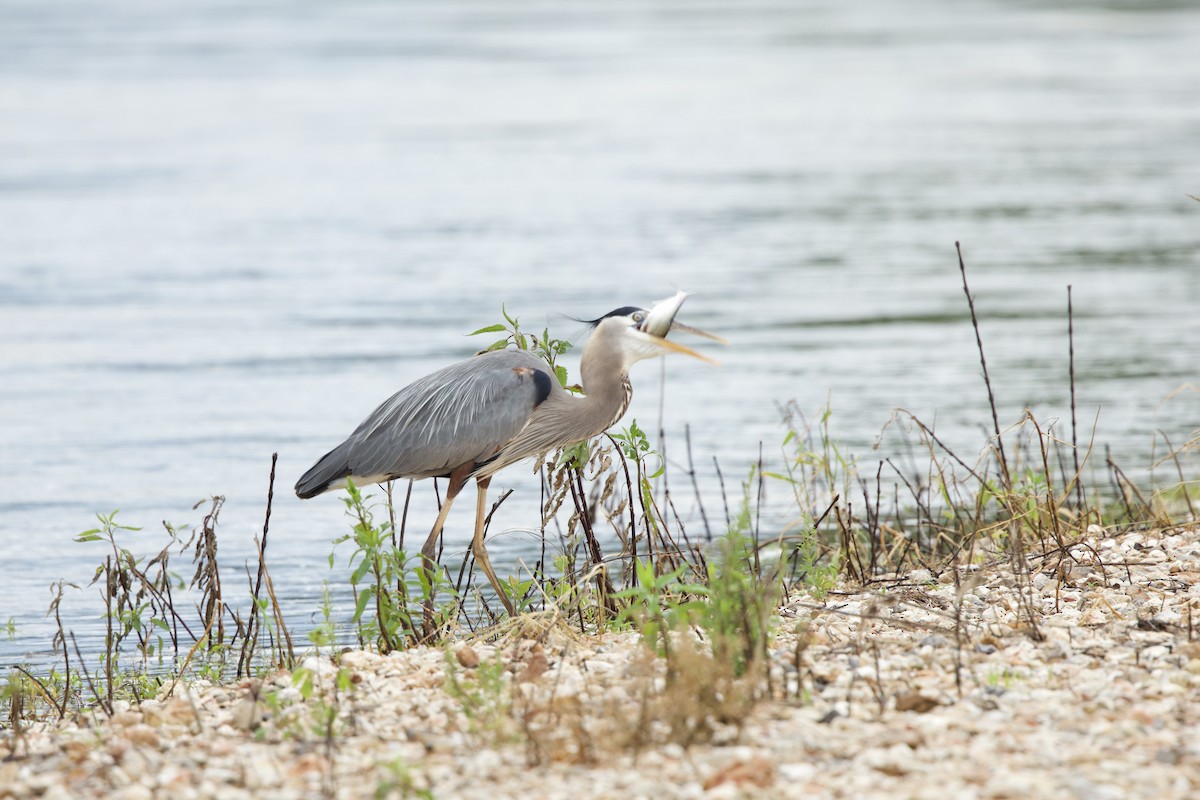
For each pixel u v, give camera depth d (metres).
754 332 22.45
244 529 14.02
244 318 23.52
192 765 6.78
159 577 10.69
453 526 14.06
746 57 64.25
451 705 7.51
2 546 13.55
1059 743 6.41
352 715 7.36
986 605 9.04
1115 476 14.83
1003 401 18.28
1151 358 20.33
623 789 6.10
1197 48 66.44
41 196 34.75
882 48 67.75
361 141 43.50
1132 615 8.55
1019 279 25.92
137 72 59.31
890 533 12.70
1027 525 10.95
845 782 6.03
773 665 7.68
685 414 18.03
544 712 7.11
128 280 26.41
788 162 39.78
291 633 11.06
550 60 63.50
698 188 35.97
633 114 48.38
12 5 96.50
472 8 95.62
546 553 13.15
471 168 39.09
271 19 86.88
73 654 10.77
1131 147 40.56
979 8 91.44
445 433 9.94
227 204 34.06
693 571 10.79
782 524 13.60
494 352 10.37
